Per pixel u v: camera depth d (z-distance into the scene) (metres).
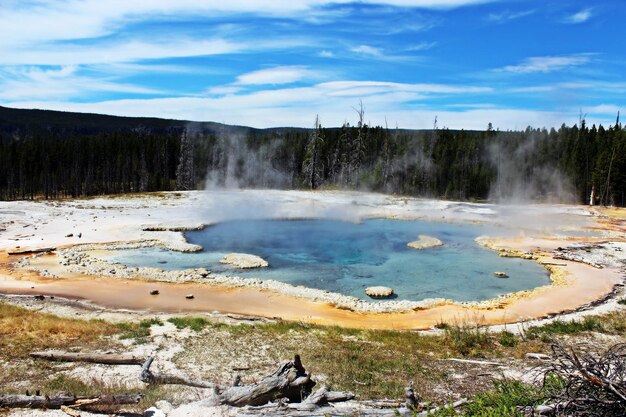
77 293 24.22
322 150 89.31
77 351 14.53
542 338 17.44
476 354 15.71
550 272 31.17
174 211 50.50
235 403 9.95
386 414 8.97
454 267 32.12
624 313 21.88
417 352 15.97
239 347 15.84
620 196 69.38
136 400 10.18
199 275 28.09
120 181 88.06
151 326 18.09
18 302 21.94
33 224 40.69
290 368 10.50
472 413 8.74
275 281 27.38
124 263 30.58
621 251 36.69
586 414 6.95
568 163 79.69
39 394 10.34
